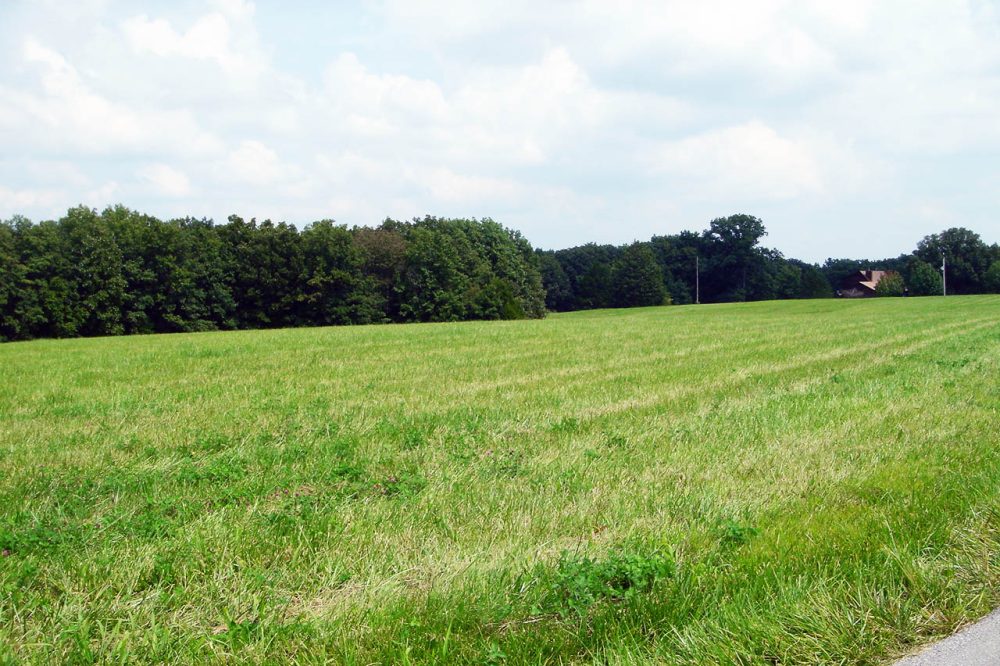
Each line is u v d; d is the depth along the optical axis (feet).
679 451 25.88
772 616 12.74
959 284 455.22
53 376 57.36
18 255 198.90
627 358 66.08
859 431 28.07
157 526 18.34
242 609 13.96
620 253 481.05
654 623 13.01
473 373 55.72
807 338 88.38
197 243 230.27
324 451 27.48
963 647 12.03
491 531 18.06
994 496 18.39
